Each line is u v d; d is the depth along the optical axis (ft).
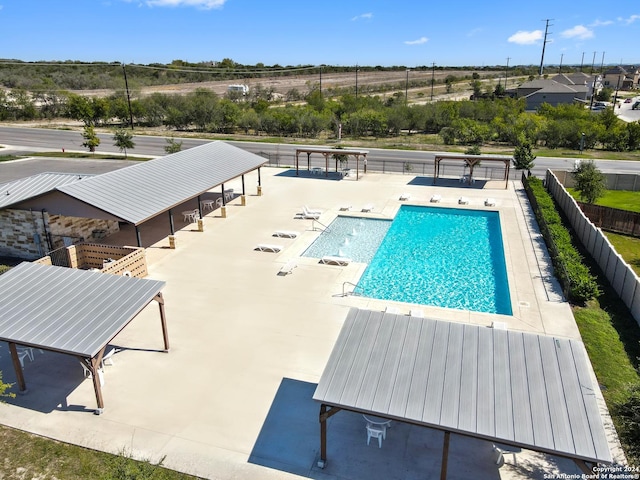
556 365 34.58
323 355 48.65
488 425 30.07
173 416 40.29
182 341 51.37
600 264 69.72
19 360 45.06
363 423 39.47
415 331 38.45
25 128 241.35
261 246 78.07
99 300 44.75
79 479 34.30
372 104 271.28
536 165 151.43
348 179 129.80
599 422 30.07
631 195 116.78
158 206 73.00
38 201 71.00
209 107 246.06
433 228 92.79
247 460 35.70
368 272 73.26
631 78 545.03
